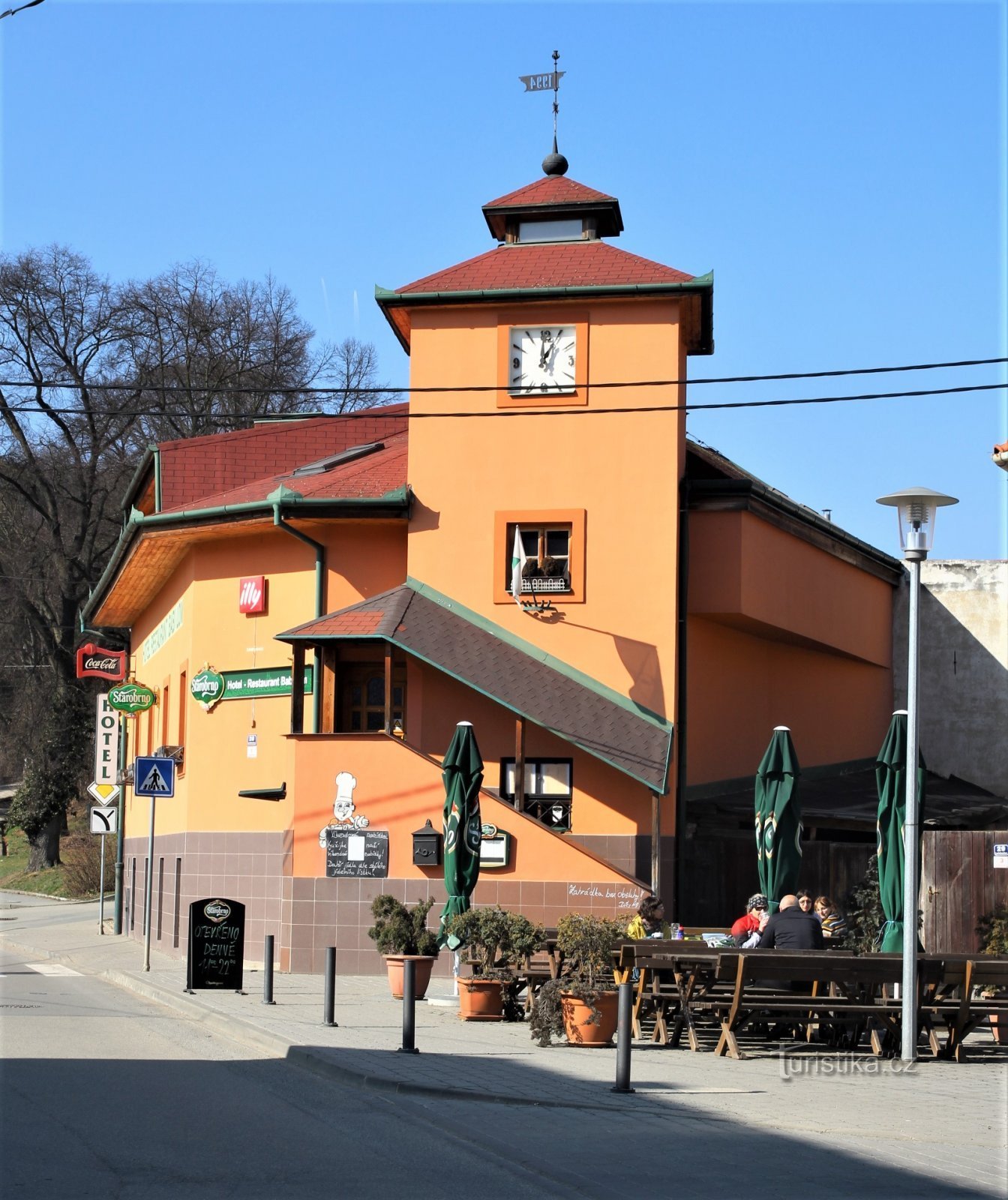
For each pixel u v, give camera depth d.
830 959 14.02
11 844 62.28
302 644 23.22
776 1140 9.94
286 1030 14.96
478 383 24.64
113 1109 10.57
